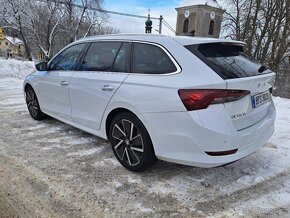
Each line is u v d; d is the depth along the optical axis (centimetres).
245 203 292
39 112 538
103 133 382
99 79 371
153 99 302
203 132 274
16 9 3816
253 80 297
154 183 326
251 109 305
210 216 272
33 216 266
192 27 4241
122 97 334
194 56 296
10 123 536
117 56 363
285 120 603
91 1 3903
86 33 4028
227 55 319
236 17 2469
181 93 282
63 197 296
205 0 4156
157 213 274
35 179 329
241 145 289
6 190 306
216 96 271
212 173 350
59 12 4016
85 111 405
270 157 400
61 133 482
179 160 296
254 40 2359
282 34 2181
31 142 441
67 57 455
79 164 369
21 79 1180
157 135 305
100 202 289
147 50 333
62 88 442
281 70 2300
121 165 366
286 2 2122
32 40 4247
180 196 302
